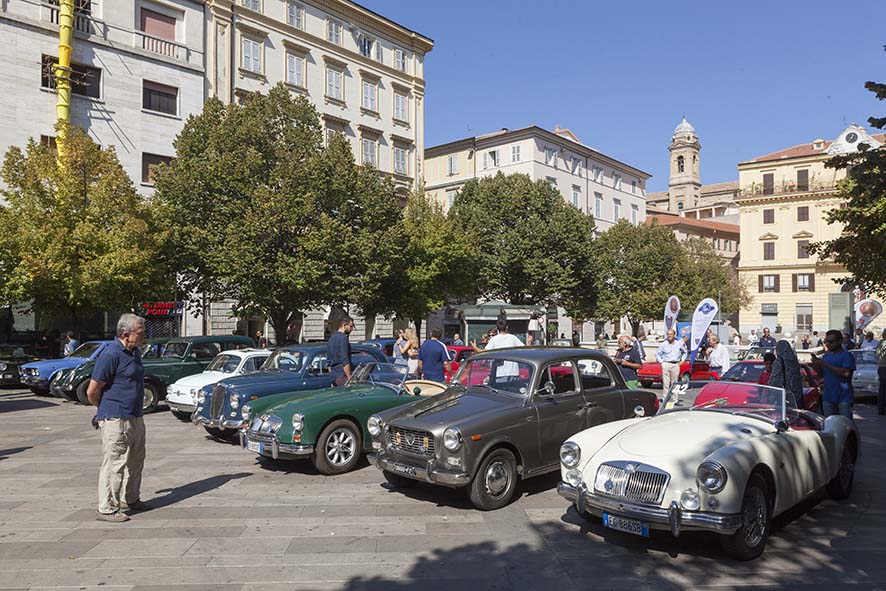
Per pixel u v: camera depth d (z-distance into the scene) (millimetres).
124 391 6523
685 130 97938
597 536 5949
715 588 4754
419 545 5695
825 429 6844
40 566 5184
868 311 18688
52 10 27109
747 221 63969
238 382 10469
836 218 11180
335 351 10461
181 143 23875
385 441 7246
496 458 6836
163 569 5121
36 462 9375
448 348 18875
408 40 43219
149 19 30172
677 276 48875
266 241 21797
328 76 37844
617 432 6254
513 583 4863
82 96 27359
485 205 40719
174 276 23531
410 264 29734
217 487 7805
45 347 25531
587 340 58781
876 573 5027
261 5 34562
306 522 6375
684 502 5070
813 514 6629
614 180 64500
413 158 43156
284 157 23406
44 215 20516
